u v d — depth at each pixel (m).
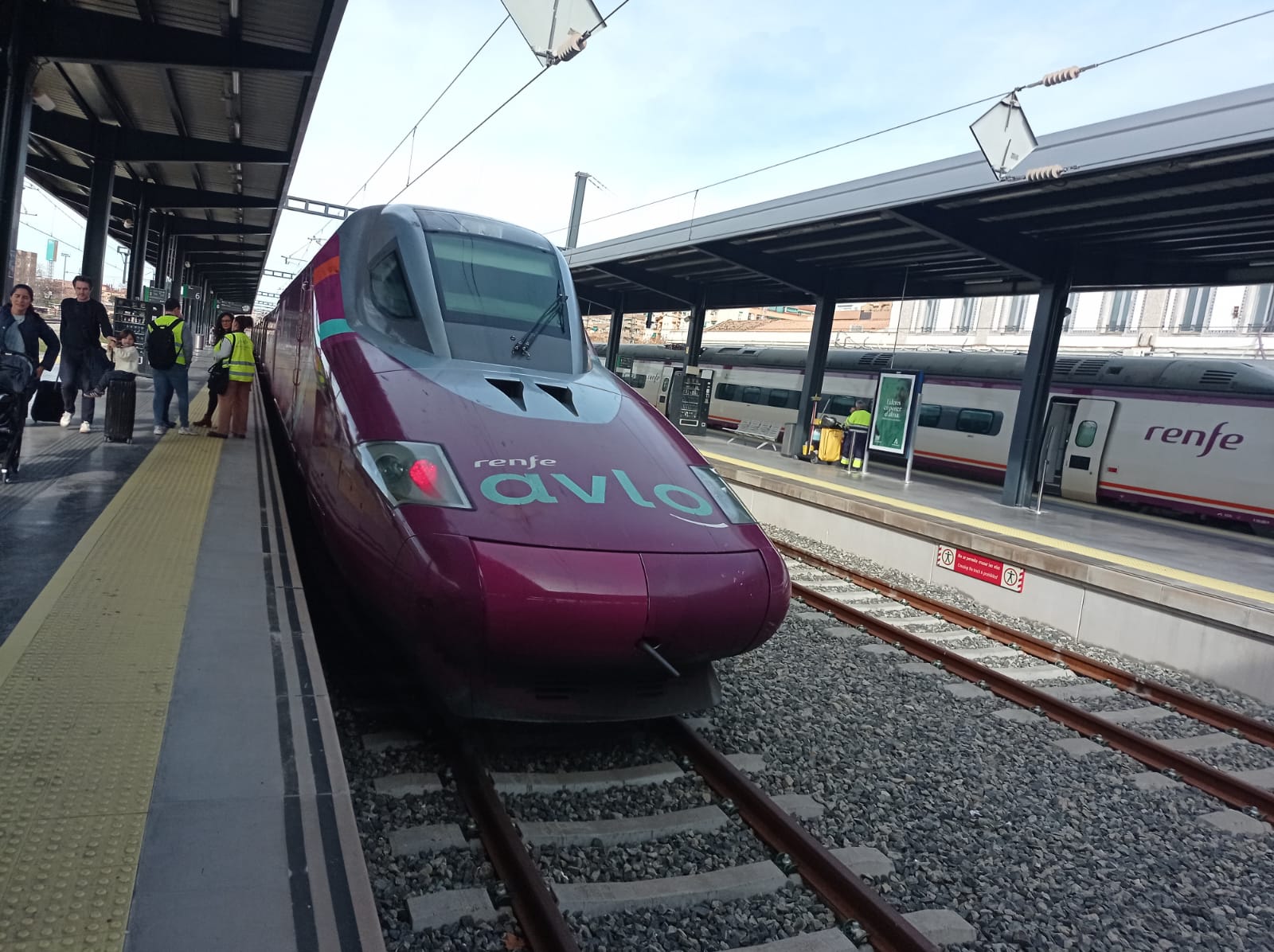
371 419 4.40
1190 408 15.32
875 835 3.99
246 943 2.22
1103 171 9.07
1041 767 5.09
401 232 5.64
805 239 15.52
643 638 3.83
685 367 22.80
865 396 21.70
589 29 6.34
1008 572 9.45
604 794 4.01
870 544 11.42
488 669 3.79
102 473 7.35
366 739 4.18
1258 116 7.66
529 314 5.47
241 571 5.16
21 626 3.95
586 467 4.30
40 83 14.41
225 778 2.95
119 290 72.75
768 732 4.96
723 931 3.17
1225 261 13.35
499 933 3.01
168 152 16.94
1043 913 3.55
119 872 2.42
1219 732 6.24
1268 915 3.79
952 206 11.97
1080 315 33.50
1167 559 9.84
